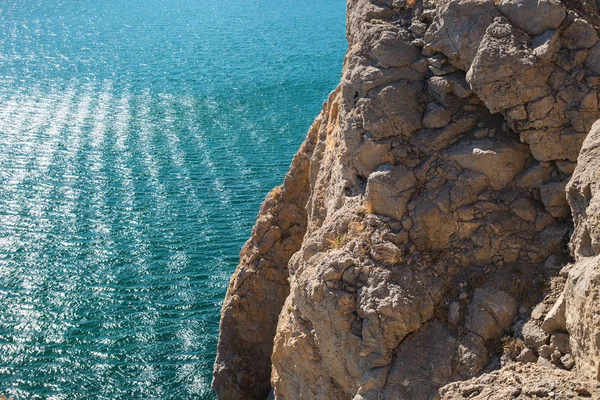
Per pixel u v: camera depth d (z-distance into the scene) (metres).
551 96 17.52
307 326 18.80
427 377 16.47
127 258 55.34
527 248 17.44
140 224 61.84
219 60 134.38
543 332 15.99
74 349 43.41
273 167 77.38
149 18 183.00
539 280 17.02
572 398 13.45
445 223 18.00
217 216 63.56
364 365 16.92
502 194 17.97
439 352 16.72
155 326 45.75
